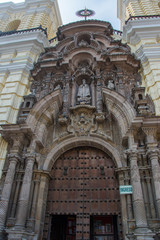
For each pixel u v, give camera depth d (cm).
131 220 847
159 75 1313
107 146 1098
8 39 1812
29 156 999
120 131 1069
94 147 1171
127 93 1247
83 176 1091
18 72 1523
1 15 2383
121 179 986
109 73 1392
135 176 878
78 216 978
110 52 1437
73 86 1380
